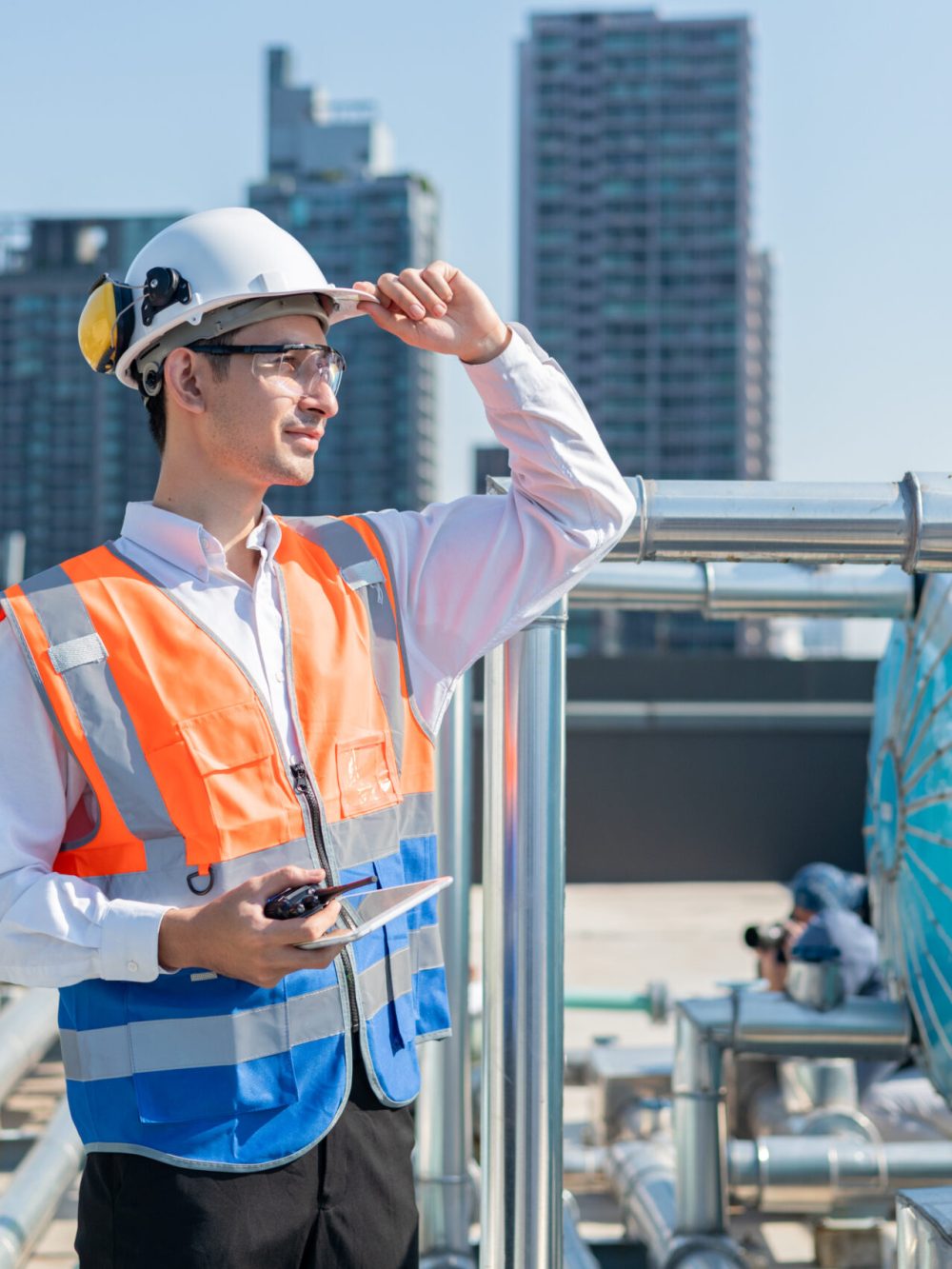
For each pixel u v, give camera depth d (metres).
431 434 151.38
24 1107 4.77
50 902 1.39
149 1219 1.42
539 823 1.93
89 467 136.62
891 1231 3.52
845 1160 3.14
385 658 1.65
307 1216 1.46
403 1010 1.58
